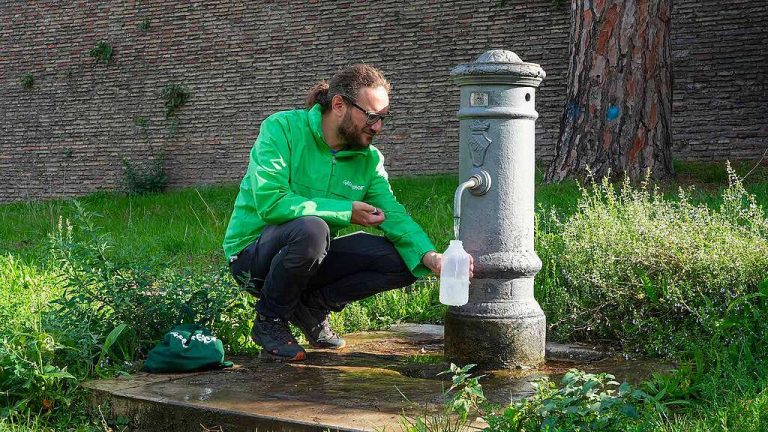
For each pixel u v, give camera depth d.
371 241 4.09
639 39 9.39
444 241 7.06
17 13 19.83
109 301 4.17
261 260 3.97
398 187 11.69
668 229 4.65
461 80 3.86
